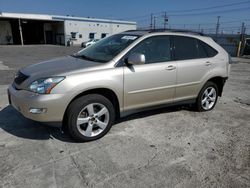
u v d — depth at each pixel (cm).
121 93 403
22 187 279
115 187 285
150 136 417
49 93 344
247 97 727
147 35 439
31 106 346
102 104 391
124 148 373
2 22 4384
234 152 374
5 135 402
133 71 409
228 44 3000
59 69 375
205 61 517
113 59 397
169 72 455
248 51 2739
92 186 285
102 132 401
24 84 365
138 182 295
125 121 477
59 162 330
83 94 378
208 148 384
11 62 1498
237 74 1248
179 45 483
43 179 294
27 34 4925
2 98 606
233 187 292
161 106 474
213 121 500
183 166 331
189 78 493
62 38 4841
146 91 433
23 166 318
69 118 367
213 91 561
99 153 357
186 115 527
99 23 5222
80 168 318
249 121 510
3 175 299
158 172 316
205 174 315
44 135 406
